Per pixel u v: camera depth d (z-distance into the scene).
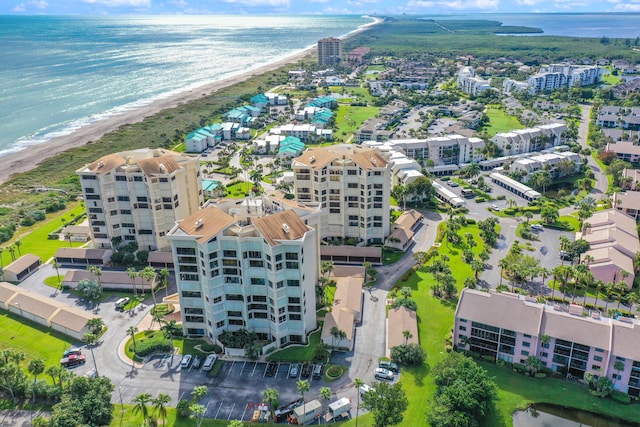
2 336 147.25
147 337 145.00
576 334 125.12
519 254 179.25
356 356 136.62
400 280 173.75
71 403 111.56
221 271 135.38
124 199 189.12
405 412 117.25
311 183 196.88
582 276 157.12
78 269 185.75
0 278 177.75
